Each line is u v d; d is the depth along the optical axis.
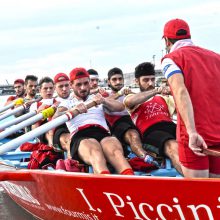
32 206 9.64
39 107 12.42
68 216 8.06
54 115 9.84
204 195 5.85
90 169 8.49
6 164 9.24
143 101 9.42
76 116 9.07
